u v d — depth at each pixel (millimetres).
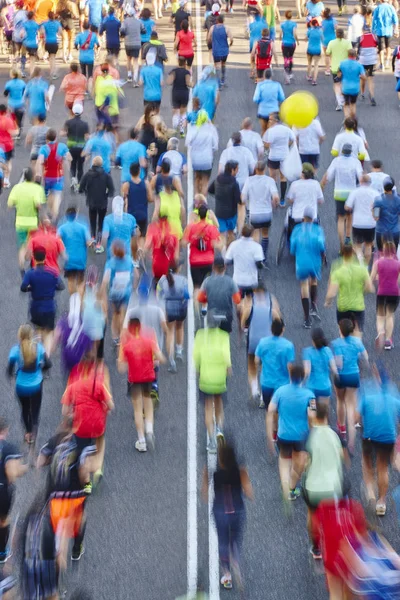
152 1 75438
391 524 24844
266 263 37750
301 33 66875
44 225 31609
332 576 20953
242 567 23578
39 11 61719
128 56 55875
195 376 31328
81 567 23547
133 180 35938
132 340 26875
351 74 48875
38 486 26234
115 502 25766
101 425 25125
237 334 33375
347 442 27594
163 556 23984
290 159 39969
